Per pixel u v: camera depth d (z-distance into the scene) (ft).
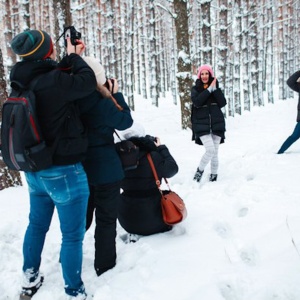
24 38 7.61
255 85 66.49
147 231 11.27
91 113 8.73
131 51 65.36
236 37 55.16
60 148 7.66
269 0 72.79
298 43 88.63
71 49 8.50
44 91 7.47
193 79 37.73
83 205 8.21
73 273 8.34
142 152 11.06
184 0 36.09
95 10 79.61
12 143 7.48
